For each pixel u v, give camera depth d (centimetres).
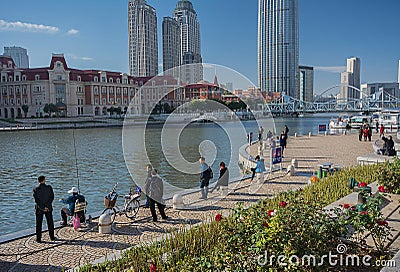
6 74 8394
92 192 1595
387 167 1015
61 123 6950
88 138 4591
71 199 880
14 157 2889
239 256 467
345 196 907
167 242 662
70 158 2772
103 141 4156
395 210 816
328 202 877
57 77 8050
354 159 1930
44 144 3891
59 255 706
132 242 766
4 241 778
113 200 924
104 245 755
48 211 780
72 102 8225
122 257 615
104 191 1611
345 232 538
